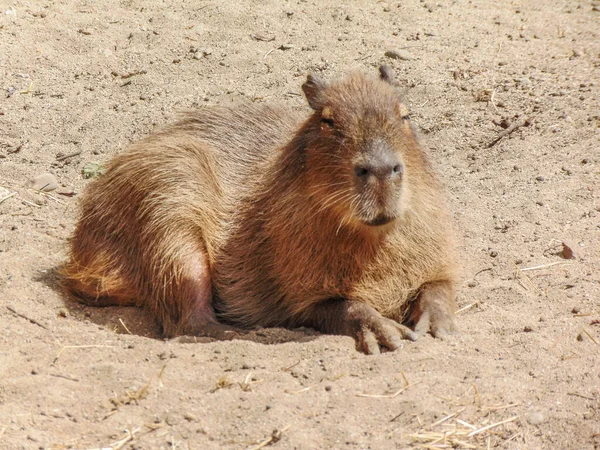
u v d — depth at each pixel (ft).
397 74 49.55
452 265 30.99
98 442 22.36
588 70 50.70
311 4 57.16
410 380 24.93
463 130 44.42
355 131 26.96
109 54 50.34
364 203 26.32
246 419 23.21
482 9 59.77
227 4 56.18
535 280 32.24
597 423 23.27
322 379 25.22
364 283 29.37
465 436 22.81
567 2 62.03
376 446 22.34
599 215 36.73
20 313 29.30
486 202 38.27
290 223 29.55
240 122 34.99
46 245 35.14
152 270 31.55
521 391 24.48
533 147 42.52
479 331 28.22
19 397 23.99
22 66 49.08
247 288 31.73
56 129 44.32
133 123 44.55
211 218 32.35
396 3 58.75
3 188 39.17
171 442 22.40
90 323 29.84
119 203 32.37
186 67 49.44
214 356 26.68
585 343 27.27
